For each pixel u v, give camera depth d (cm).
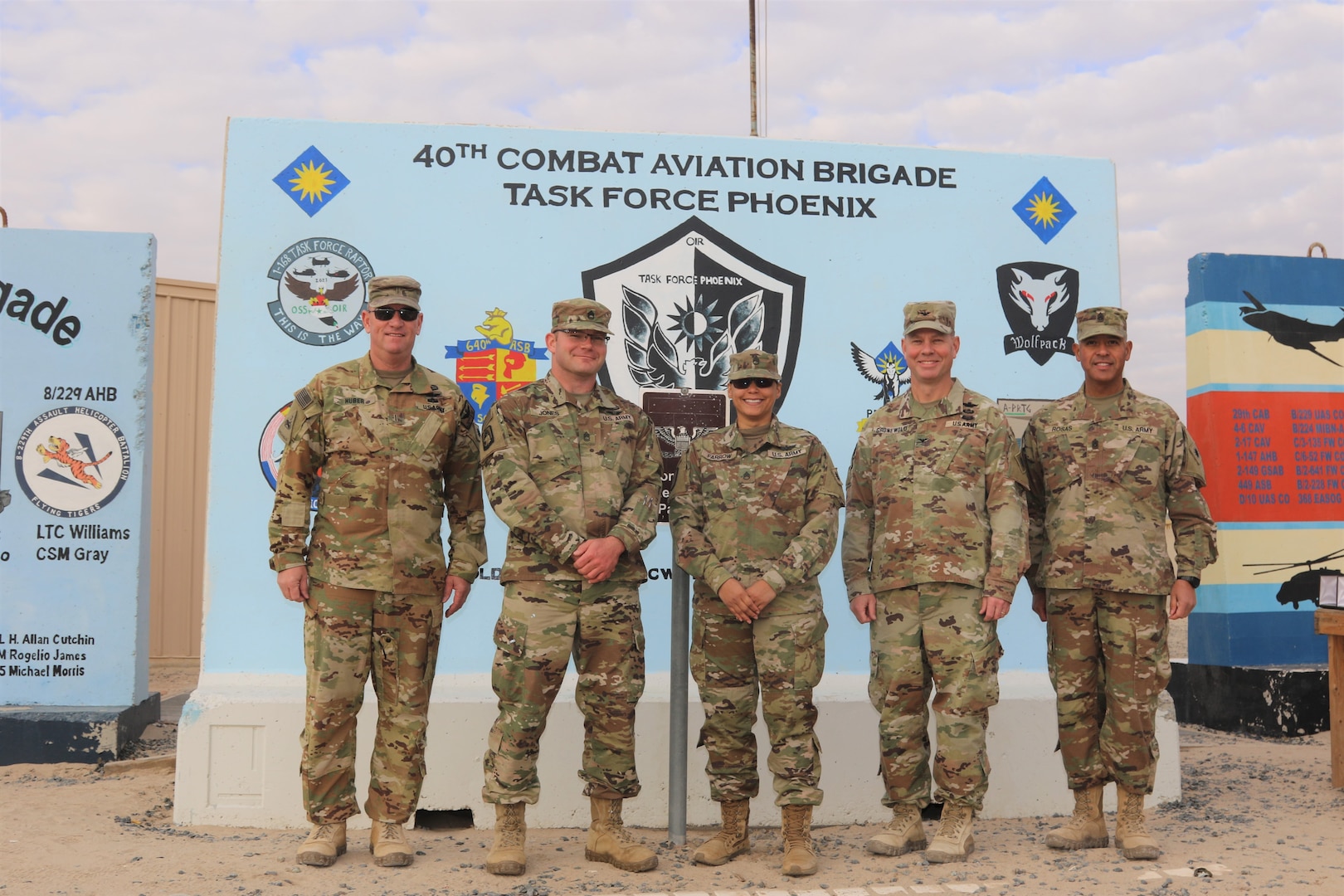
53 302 500
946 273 454
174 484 802
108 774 462
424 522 343
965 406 360
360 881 316
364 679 339
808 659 336
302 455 342
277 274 418
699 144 444
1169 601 406
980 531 347
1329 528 627
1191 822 391
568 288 431
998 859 345
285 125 421
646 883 319
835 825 412
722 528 346
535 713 329
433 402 350
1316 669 600
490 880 320
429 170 428
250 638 404
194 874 318
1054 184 466
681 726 377
